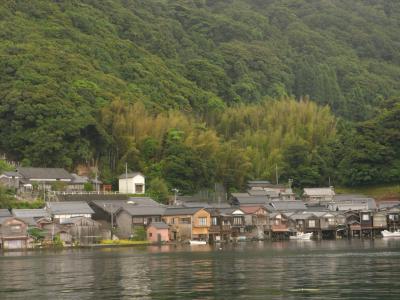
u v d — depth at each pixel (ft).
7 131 475.31
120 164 475.31
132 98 552.82
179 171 462.60
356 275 173.88
